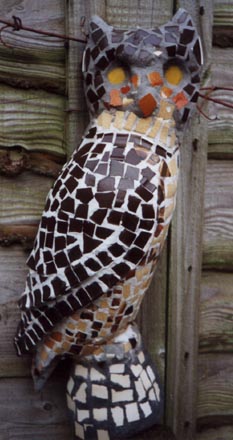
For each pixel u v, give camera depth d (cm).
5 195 93
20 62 90
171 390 99
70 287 83
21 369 97
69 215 83
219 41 94
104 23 85
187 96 85
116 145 84
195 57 85
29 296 86
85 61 86
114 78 85
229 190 97
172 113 85
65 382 97
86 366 89
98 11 89
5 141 91
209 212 97
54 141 92
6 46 89
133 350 90
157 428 97
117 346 89
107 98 85
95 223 83
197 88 86
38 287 85
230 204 98
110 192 82
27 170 92
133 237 82
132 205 82
